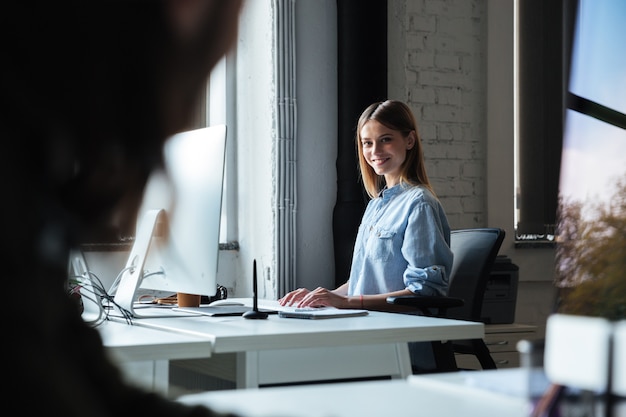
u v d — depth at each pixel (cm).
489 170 461
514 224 469
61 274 32
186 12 29
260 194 427
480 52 464
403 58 446
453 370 265
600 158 113
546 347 59
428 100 452
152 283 220
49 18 27
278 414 52
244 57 438
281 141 418
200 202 204
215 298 291
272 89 420
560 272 89
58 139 28
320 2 436
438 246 280
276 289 415
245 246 436
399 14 446
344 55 427
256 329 178
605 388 55
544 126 476
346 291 321
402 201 293
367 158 307
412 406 82
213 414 50
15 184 27
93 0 28
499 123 463
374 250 294
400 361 189
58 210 30
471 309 282
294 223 421
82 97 28
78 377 31
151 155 31
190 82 30
